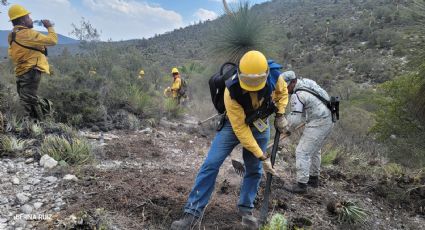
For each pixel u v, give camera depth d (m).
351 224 3.85
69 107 7.06
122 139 6.51
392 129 8.02
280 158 5.96
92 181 4.04
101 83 9.26
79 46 23.55
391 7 66.31
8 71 12.01
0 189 3.67
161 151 6.02
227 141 3.25
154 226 3.29
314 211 4.05
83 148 4.98
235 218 3.57
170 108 9.66
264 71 2.77
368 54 51.69
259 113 3.07
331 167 5.85
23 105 5.99
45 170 4.29
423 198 4.71
